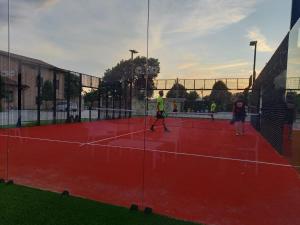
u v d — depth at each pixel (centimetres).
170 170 453
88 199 314
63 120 1283
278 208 305
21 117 1077
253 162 518
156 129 1060
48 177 400
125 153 580
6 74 847
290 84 586
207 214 287
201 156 570
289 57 578
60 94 1313
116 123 1132
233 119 1126
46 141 725
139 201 317
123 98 1130
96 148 633
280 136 613
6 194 318
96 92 1265
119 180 392
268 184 388
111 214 274
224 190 359
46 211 275
